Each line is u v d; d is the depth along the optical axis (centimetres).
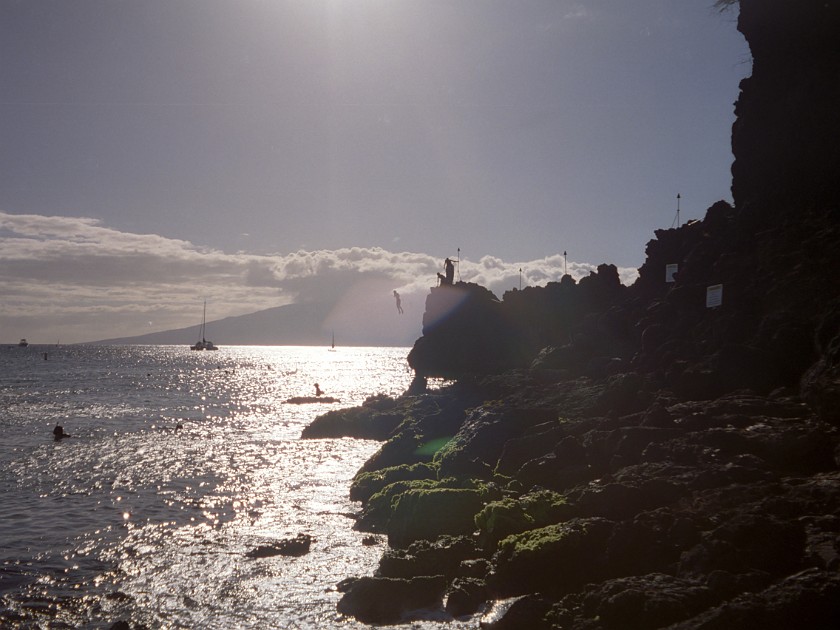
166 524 3134
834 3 3741
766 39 4150
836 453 1992
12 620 2045
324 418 6431
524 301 8525
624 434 2409
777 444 2075
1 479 4266
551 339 7825
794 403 2456
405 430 3938
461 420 4025
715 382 2845
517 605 1675
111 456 5231
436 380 10612
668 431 2370
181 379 17462
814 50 3847
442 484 2650
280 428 7300
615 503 1992
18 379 15938
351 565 2428
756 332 3070
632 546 1756
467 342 8431
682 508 1869
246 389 14462
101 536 2933
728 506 1806
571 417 3092
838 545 1524
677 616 1447
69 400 10694
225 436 6512
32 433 6688
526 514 2106
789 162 3872
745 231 3791
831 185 3572
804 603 1370
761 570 1531
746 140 4225
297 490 3900
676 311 3750
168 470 4609
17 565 2530
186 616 2044
